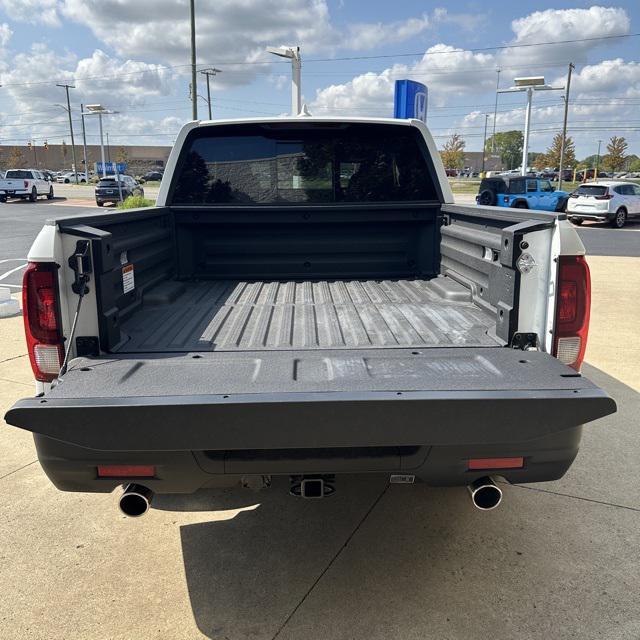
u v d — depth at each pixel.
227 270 4.29
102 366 2.38
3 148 102.38
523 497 3.48
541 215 2.58
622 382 5.35
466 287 3.62
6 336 6.98
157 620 2.53
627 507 3.36
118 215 2.95
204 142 4.12
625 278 11.09
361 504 3.44
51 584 2.76
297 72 13.45
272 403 2.01
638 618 2.51
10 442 4.26
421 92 9.30
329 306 3.47
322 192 4.23
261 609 2.59
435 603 2.61
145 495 2.29
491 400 2.04
